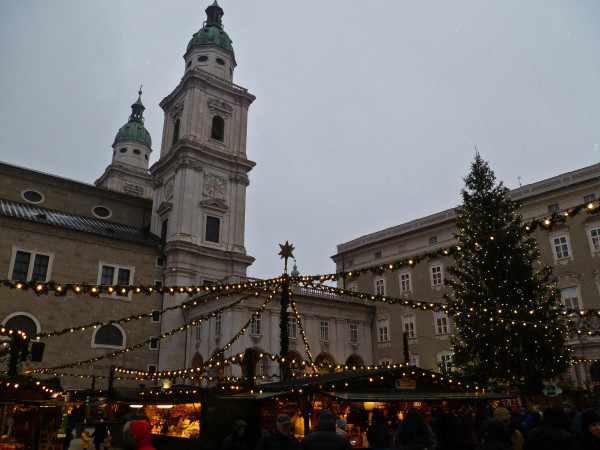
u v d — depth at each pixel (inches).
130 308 1786.4
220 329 1594.5
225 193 2114.9
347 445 295.1
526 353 948.0
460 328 1090.1
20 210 1769.2
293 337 1651.1
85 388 1614.2
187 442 741.3
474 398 634.2
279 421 310.3
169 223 1998.0
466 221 1147.3
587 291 1390.3
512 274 999.0
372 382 625.9
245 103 2311.8
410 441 299.7
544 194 1517.0
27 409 749.3
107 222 2068.2
